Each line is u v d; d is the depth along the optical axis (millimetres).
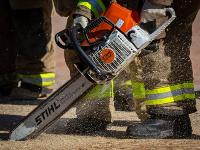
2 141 5832
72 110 7703
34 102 8562
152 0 5422
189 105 6039
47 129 6363
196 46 11883
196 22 12570
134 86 6305
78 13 5492
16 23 8547
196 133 6254
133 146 5574
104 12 5480
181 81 6008
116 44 5305
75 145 5645
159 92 5953
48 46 8703
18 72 8758
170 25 5977
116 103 7746
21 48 8633
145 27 5445
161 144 5660
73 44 5270
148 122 5996
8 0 8711
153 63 5926
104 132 6359
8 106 8188
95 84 5449
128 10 5414
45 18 8555
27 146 5598
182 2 5984
